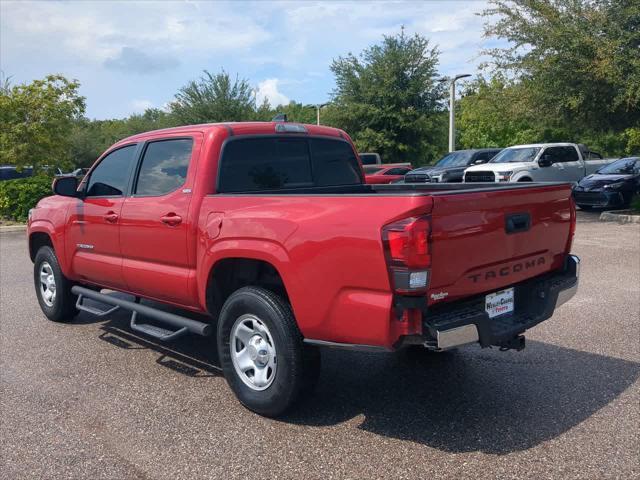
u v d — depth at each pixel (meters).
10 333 6.50
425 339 3.54
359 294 3.63
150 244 5.12
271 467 3.60
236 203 4.39
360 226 3.58
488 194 3.81
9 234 15.82
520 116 17.45
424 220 3.40
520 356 5.44
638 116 15.81
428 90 34.19
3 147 20.42
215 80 36.25
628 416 4.18
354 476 3.48
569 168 18.98
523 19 15.70
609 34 14.55
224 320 4.42
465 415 4.27
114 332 6.48
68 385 4.96
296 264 3.89
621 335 5.98
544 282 4.43
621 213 15.83
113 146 5.81
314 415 4.32
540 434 3.95
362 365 5.33
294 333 4.05
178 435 4.04
